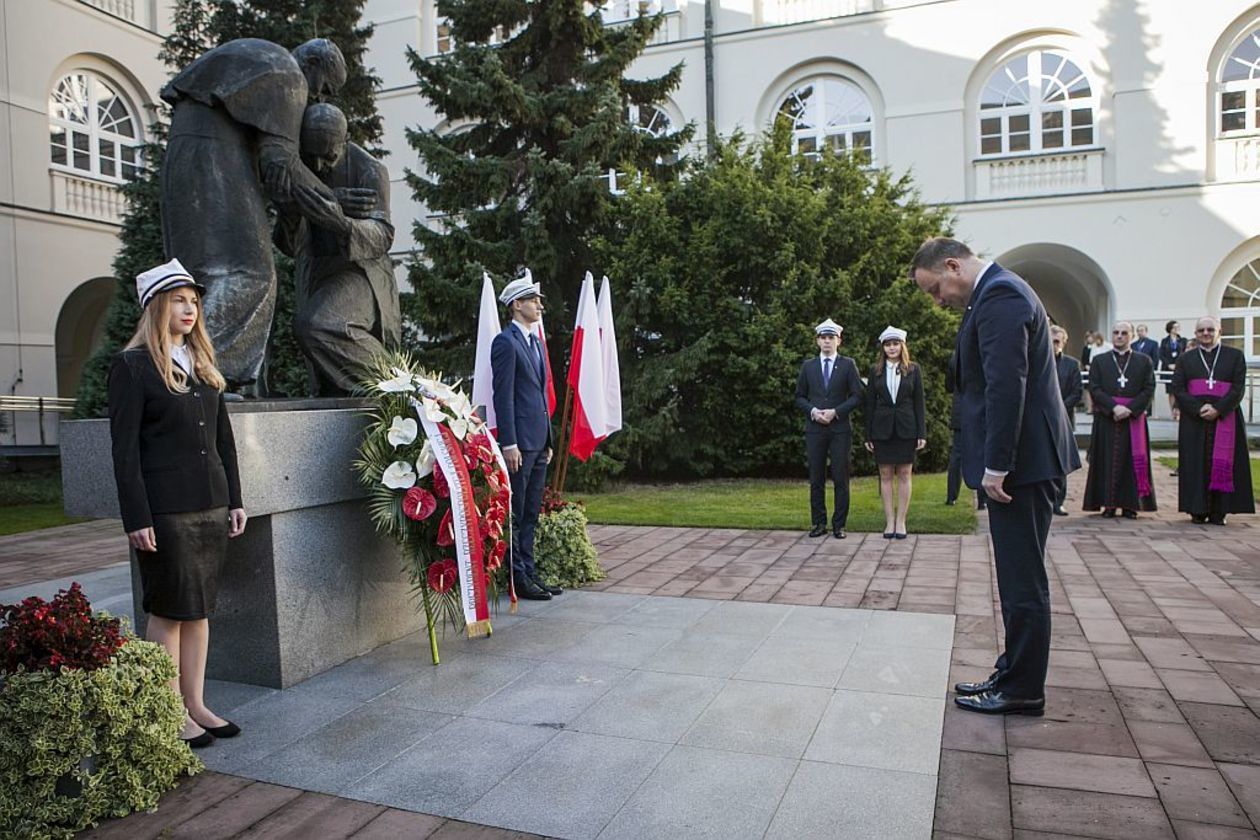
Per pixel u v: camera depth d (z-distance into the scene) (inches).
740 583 239.1
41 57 684.1
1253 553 269.4
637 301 485.1
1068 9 730.8
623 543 310.2
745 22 810.2
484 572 177.9
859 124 791.7
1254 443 589.9
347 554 175.8
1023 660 139.1
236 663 163.0
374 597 183.0
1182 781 115.6
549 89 506.3
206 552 134.5
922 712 141.7
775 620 199.3
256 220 170.2
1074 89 743.1
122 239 551.2
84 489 150.7
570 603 219.0
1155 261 716.0
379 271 199.2
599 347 274.7
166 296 132.0
